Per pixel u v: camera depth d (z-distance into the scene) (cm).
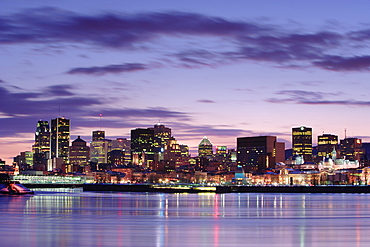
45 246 11344
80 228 15012
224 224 16512
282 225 16338
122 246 11400
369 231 14500
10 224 16212
